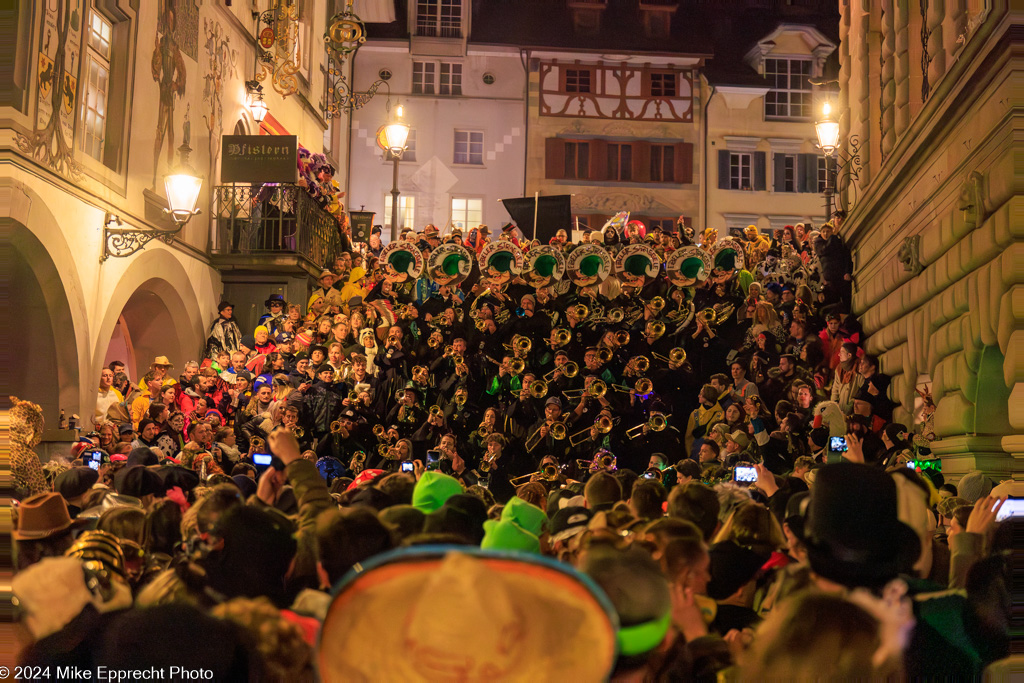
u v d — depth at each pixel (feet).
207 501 9.70
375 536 8.02
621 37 111.45
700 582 7.79
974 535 9.89
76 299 37.50
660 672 6.51
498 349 54.95
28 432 22.09
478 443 52.37
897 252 43.96
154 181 45.78
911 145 40.60
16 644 7.19
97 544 8.59
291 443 11.21
